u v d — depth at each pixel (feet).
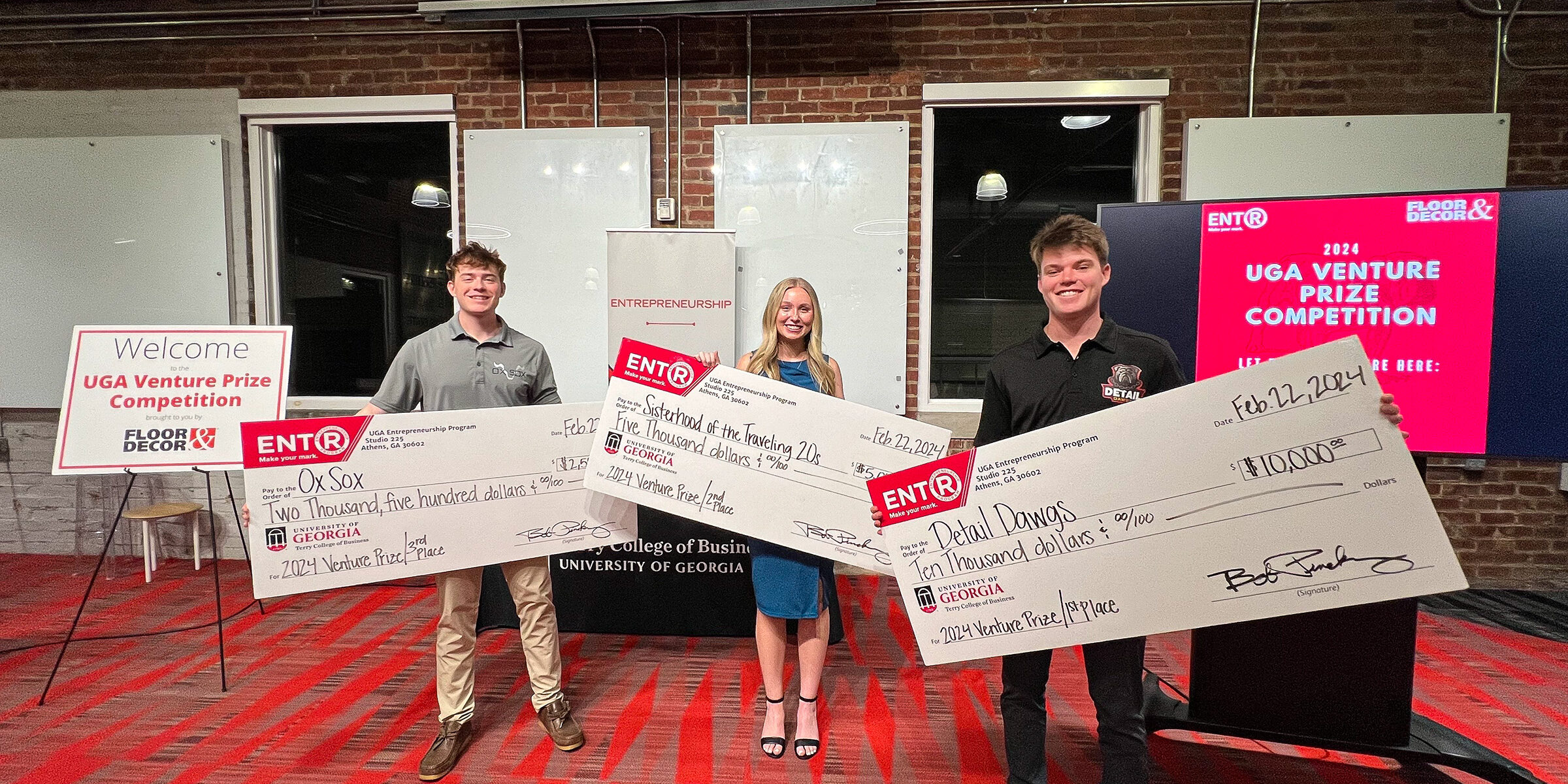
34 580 10.92
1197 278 6.31
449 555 6.07
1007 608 4.73
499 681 7.68
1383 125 10.45
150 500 11.95
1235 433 4.39
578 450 6.35
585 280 11.37
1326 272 6.01
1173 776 5.98
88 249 11.71
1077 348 4.92
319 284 12.28
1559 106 10.48
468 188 11.41
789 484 5.98
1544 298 5.57
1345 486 4.23
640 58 11.34
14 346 11.80
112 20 11.53
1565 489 10.48
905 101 11.21
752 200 11.20
